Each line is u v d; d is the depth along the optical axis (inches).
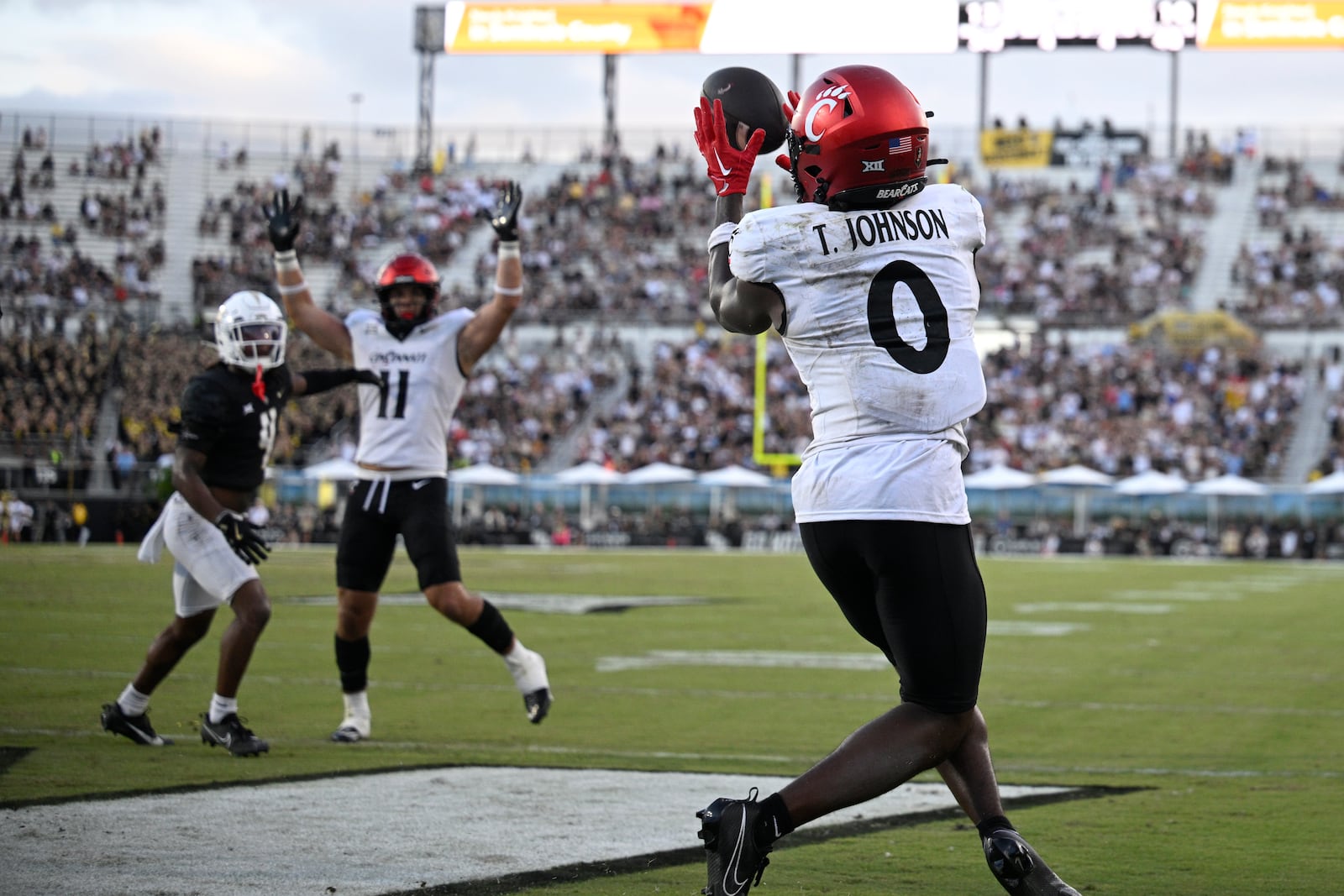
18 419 4891.7
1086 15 3996.1
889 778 479.8
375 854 602.9
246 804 707.4
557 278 6451.8
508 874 573.0
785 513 5408.5
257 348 919.7
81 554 3651.6
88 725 992.9
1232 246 6417.3
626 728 1042.7
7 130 6604.3
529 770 828.0
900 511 482.3
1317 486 4931.1
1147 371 5708.7
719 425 5605.3
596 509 5408.5
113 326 5487.2
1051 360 5816.9
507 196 1005.8
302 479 5036.9
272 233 1013.8
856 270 498.0
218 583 887.1
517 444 5536.4
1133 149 6889.8
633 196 6889.8
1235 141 7012.8
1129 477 5310.0
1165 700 1274.6
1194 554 5078.7
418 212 6796.3
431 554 975.0
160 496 4542.3
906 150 503.5
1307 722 1135.6
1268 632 2000.5
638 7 4886.8
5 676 1253.1
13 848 597.6
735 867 470.0
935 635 483.2
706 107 541.0
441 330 1007.0
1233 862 632.4
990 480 5098.4
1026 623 2122.3
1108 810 754.8
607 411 5772.6
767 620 2091.5
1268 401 5526.6
